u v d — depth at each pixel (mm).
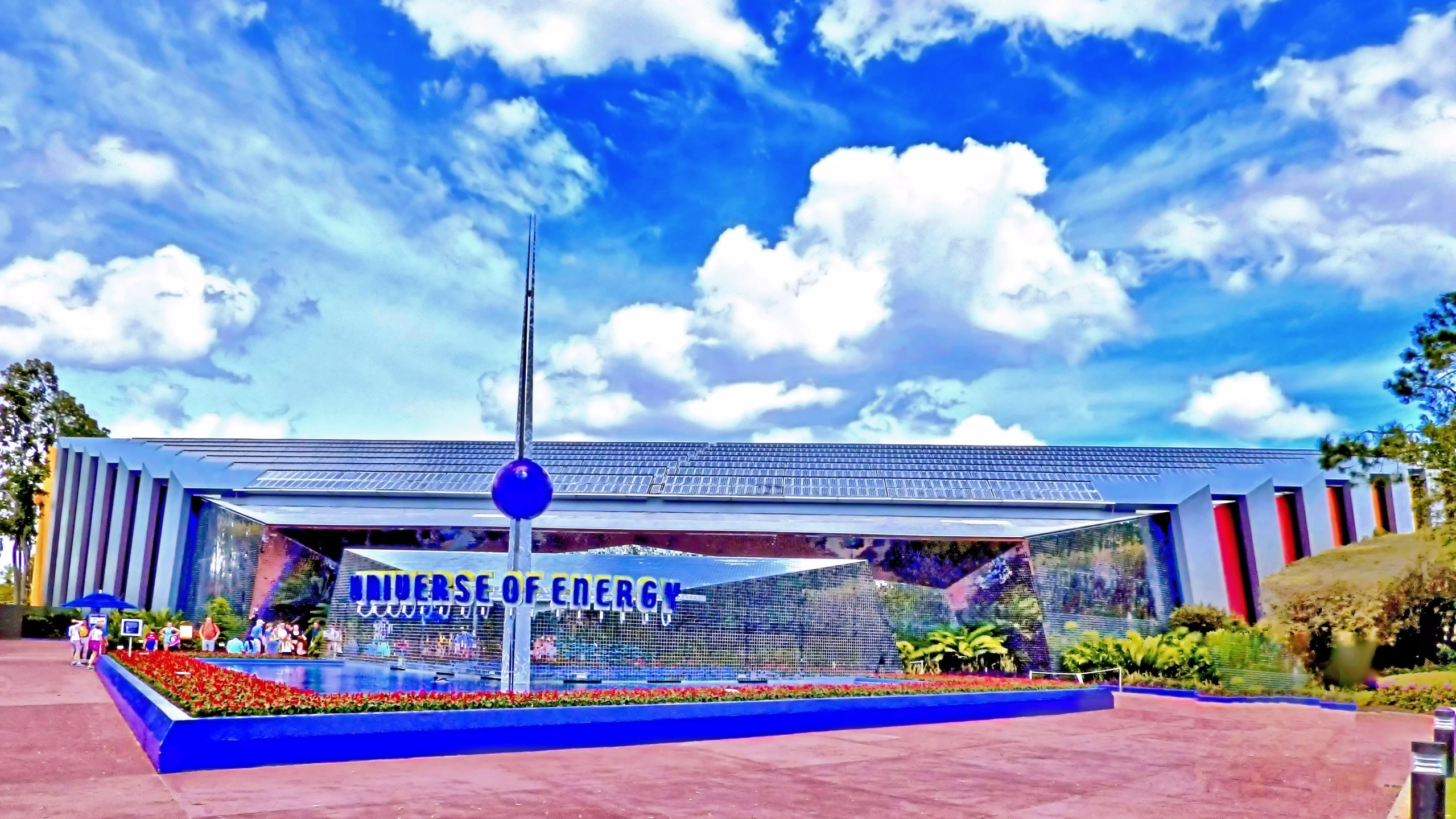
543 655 29859
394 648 31438
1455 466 27891
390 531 41531
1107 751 17297
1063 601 39094
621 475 50594
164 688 17219
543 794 11898
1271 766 16094
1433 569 31438
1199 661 33500
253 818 10102
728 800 11906
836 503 46375
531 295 25719
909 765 15094
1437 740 14477
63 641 49875
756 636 31719
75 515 57438
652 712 17125
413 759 14422
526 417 24984
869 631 33281
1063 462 52344
